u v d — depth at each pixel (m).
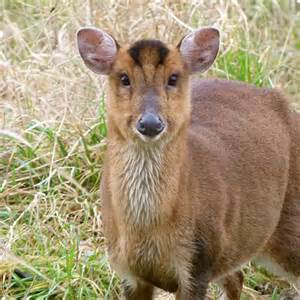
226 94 13.05
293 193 13.18
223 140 12.40
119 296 13.14
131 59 11.52
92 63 11.88
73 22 16.22
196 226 11.64
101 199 12.00
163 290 12.61
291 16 18.31
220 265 12.24
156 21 16.12
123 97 11.48
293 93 16.95
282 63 17.02
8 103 15.55
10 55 16.67
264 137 12.80
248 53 16.33
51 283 12.87
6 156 14.77
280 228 13.22
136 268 11.74
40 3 17.16
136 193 11.46
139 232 11.55
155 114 11.20
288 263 13.32
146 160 11.41
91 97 15.46
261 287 14.11
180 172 11.49
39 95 15.63
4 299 12.72
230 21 16.69
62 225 13.80
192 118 12.59
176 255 11.61
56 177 14.54
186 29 16.14
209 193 11.76
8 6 17.84
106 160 11.91
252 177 12.46
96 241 13.73
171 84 11.55
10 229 13.46
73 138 14.93
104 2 16.28
